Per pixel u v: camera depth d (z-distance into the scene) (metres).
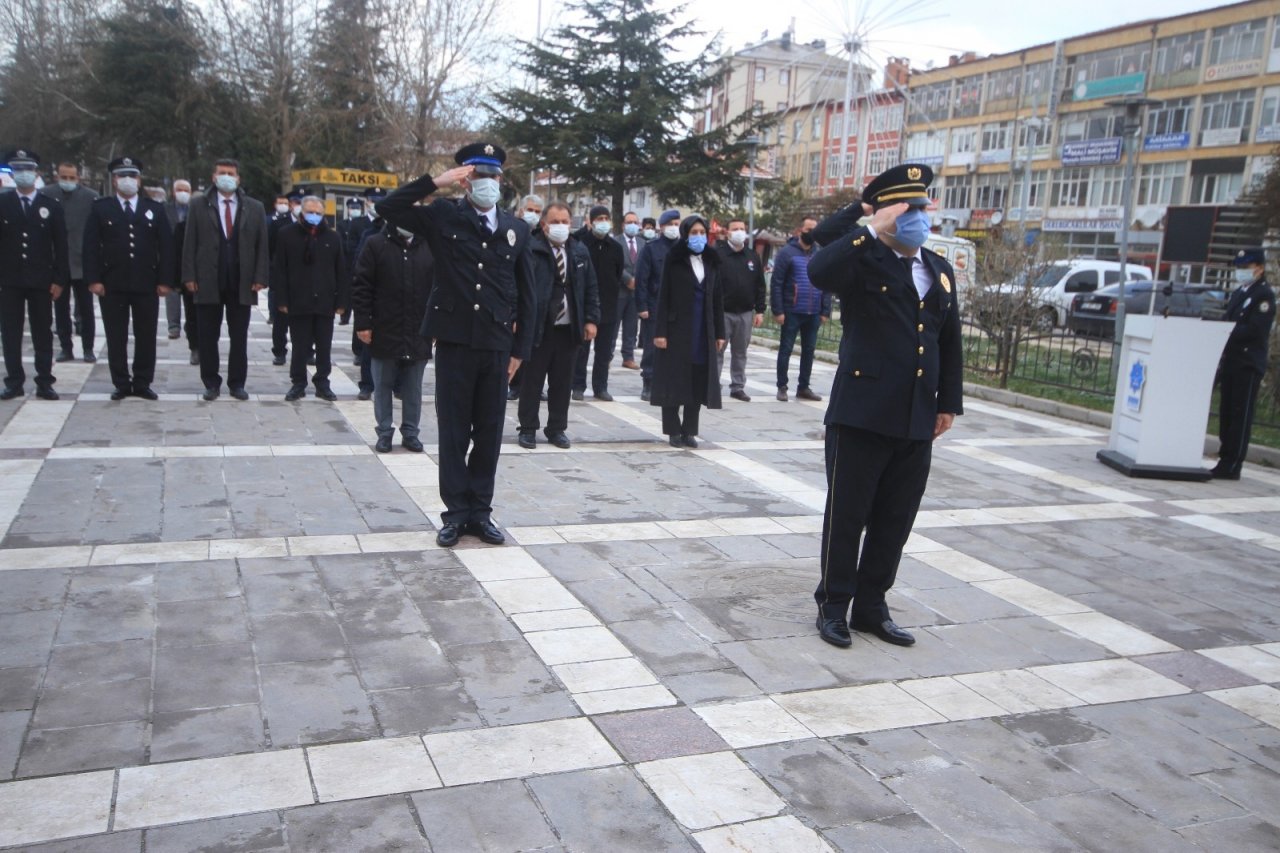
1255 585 5.82
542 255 7.93
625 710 3.79
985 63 51.72
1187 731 3.94
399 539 5.65
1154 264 42.84
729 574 5.41
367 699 3.75
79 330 11.44
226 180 8.98
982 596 5.36
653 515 6.48
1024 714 3.99
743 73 68.94
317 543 5.49
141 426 8.09
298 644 4.20
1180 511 7.50
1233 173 40.09
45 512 5.73
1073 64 47.19
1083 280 24.77
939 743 3.70
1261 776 3.62
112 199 8.80
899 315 4.40
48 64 41.88
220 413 8.81
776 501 7.01
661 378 8.48
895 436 4.38
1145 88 43.47
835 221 4.70
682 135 37.78
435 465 7.40
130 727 3.45
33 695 3.64
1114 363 13.16
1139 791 3.46
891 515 4.60
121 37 39.47
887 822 3.16
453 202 5.62
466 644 4.30
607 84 37.22
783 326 11.49
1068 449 9.80
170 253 9.09
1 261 8.60
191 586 4.77
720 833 3.04
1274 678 4.50
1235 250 19.41
